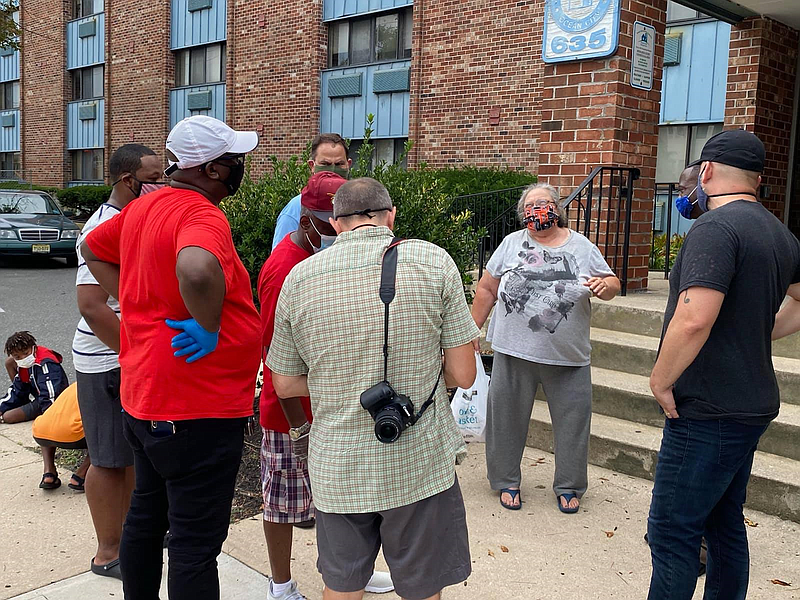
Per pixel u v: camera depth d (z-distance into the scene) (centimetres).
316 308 225
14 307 965
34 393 544
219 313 228
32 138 2392
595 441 445
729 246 233
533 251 388
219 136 243
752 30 758
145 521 257
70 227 1398
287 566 298
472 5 1237
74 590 308
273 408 284
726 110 791
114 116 2053
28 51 2359
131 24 1958
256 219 470
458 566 237
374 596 308
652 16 618
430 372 229
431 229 499
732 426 242
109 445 310
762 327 242
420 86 1331
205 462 239
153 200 244
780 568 327
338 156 396
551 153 638
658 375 244
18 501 397
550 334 376
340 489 225
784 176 828
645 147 630
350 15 1448
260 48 1614
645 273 646
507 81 1200
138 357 238
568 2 609
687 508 249
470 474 443
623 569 329
